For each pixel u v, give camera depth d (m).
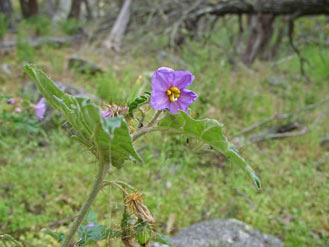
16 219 0.60
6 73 1.33
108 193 0.66
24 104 0.61
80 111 0.20
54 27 2.46
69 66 1.48
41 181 0.73
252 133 1.15
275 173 0.90
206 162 0.89
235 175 0.83
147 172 0.78
